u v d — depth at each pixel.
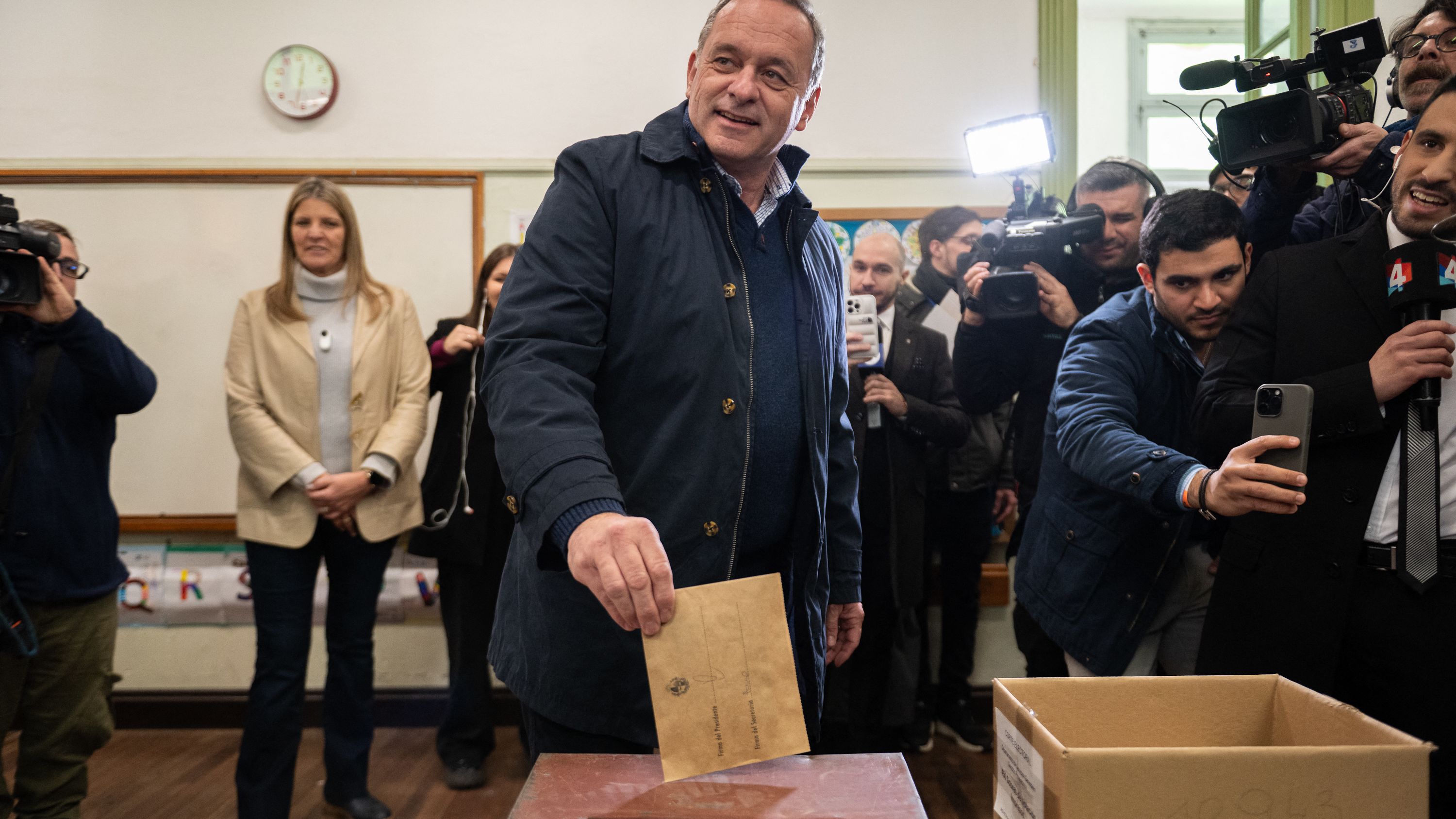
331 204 2.44
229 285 3.04
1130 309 1.71
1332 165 1.54
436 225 3.06
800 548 1.22
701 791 0.87
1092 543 1.67
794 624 1.21
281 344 2.38
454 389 2.70
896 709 2.66
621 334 1.12
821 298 1.27
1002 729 0.83
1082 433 1.52
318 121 3.05
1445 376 1.10
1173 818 0.67
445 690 3.08
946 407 2.77
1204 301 1.56
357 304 2.48
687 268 1.12
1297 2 2.62
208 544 3.06
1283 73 1.58
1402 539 1.14
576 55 3.06
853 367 2.55
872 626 2.62
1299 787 0.67
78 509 1.96
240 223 3.04
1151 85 5.80
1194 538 1.68
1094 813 0.67
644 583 0.79
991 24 3.04
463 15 3.06
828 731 2.73
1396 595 1.17
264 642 2.24
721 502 1.11
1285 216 1.67
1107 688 0.87
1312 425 1.19
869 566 2.57
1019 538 2.44
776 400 1.17
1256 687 0.88
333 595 2.41
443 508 2.63
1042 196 2.51
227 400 2.37
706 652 0.80
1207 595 1.67
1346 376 1.16
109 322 3.03
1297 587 1.23
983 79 3.05
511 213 3.06
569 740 1.12
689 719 0.79
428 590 3.06
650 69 3.06
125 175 3.01
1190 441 1.68
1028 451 2.39
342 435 2.39
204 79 3.04
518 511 0.94
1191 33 5.73
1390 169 1.50
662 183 1.14
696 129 1.16
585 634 1.10
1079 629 1.68
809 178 3.07
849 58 3.05
